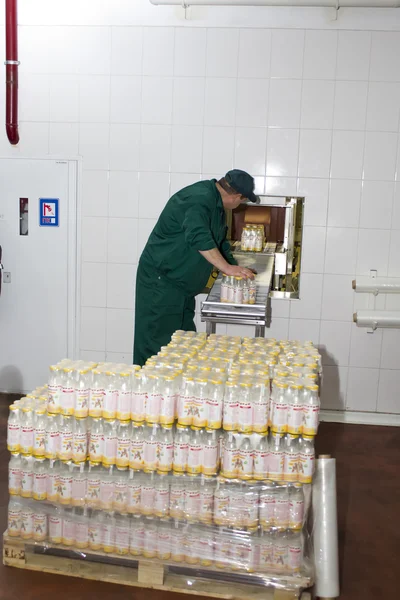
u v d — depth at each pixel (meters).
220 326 4.42
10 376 4.62
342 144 4.14
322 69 4.09
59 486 2.45
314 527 2.43
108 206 4.37
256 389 2.29
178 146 4.26
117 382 2.37
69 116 4.31
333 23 4.04
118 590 2.43
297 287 4.33
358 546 2.81
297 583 2.33
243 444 2.30
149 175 4.31
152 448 2.35
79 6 4.20
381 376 4.32
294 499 2.32
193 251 3.62
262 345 2.89
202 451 2.32
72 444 2.41
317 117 4.13
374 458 3.78
